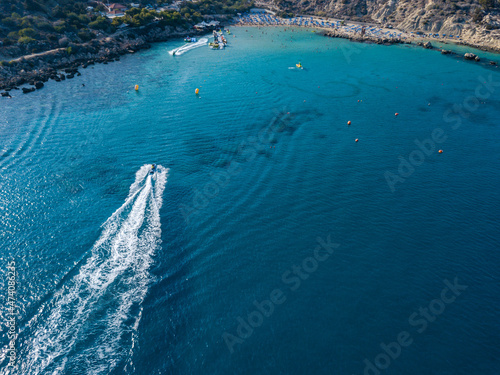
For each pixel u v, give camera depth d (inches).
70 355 1348.4
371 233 1961.1
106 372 1298.0
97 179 2358.5
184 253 1814.7
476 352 1380.4
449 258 1806.1
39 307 1520.7
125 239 1882.4
